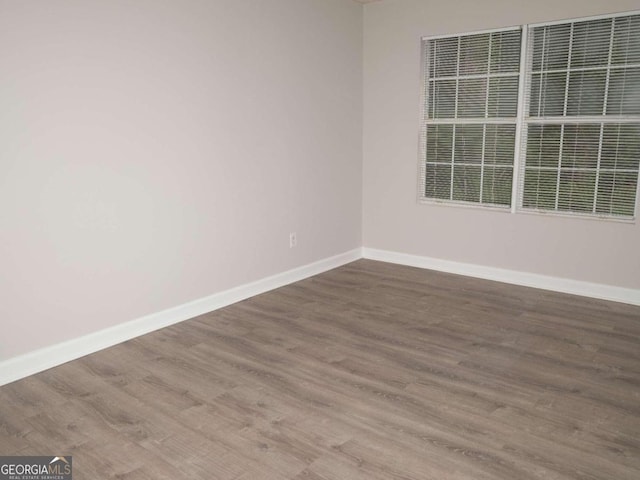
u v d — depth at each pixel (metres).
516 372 3.01
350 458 2.23
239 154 4.12
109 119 3.25
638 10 3.77
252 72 4.12
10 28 2.75
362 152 5.42
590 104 4.08
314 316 3.92
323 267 5.12
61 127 3.02
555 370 3.03
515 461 2.21
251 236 4.34
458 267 4.98
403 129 5.10
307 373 3.02
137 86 3.37
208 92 3.81
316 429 2.45
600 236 4.18
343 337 3.52
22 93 2.84
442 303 4.17
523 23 4.27
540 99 4.30
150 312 3.66
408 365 3.11
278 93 4.37
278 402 2.70
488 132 4.60
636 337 3.47
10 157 2.83
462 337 3.50
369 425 2.48
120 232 3.40
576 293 4.35
